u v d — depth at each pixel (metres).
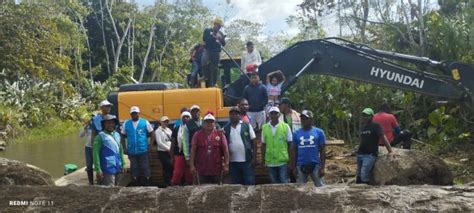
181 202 5.13
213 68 11.10
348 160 13.20
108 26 50.03
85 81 39.94
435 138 13.25
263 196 5.09
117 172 8.74
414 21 18.05
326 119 16.95
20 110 27.31
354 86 16.36
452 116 13.40
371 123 8.86
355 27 21.30
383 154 8.94
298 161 8.25
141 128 9.38
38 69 27.47
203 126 8.29
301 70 10.02
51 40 27.92
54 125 29.17
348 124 16.27
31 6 27.17
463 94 9.35
